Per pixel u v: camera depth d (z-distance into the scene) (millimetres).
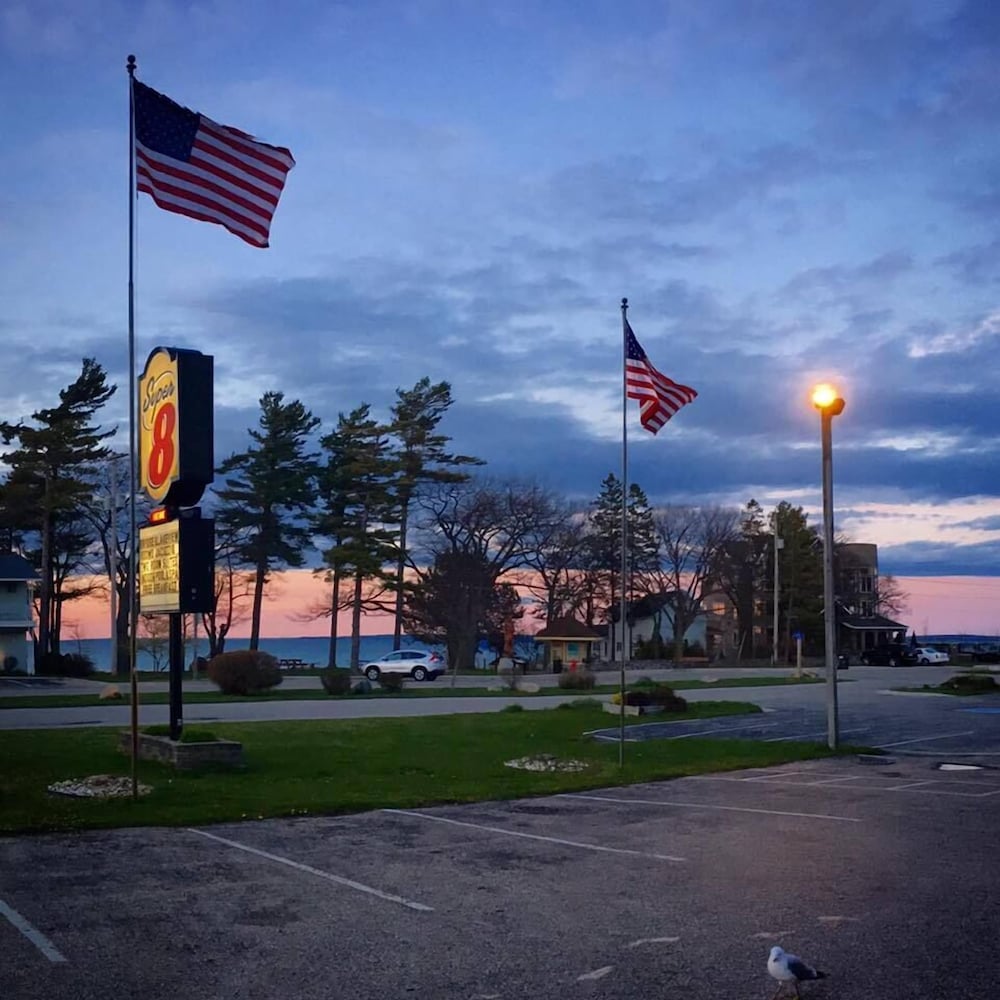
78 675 57281
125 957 7160
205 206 14867
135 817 12508
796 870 10055
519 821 12969
